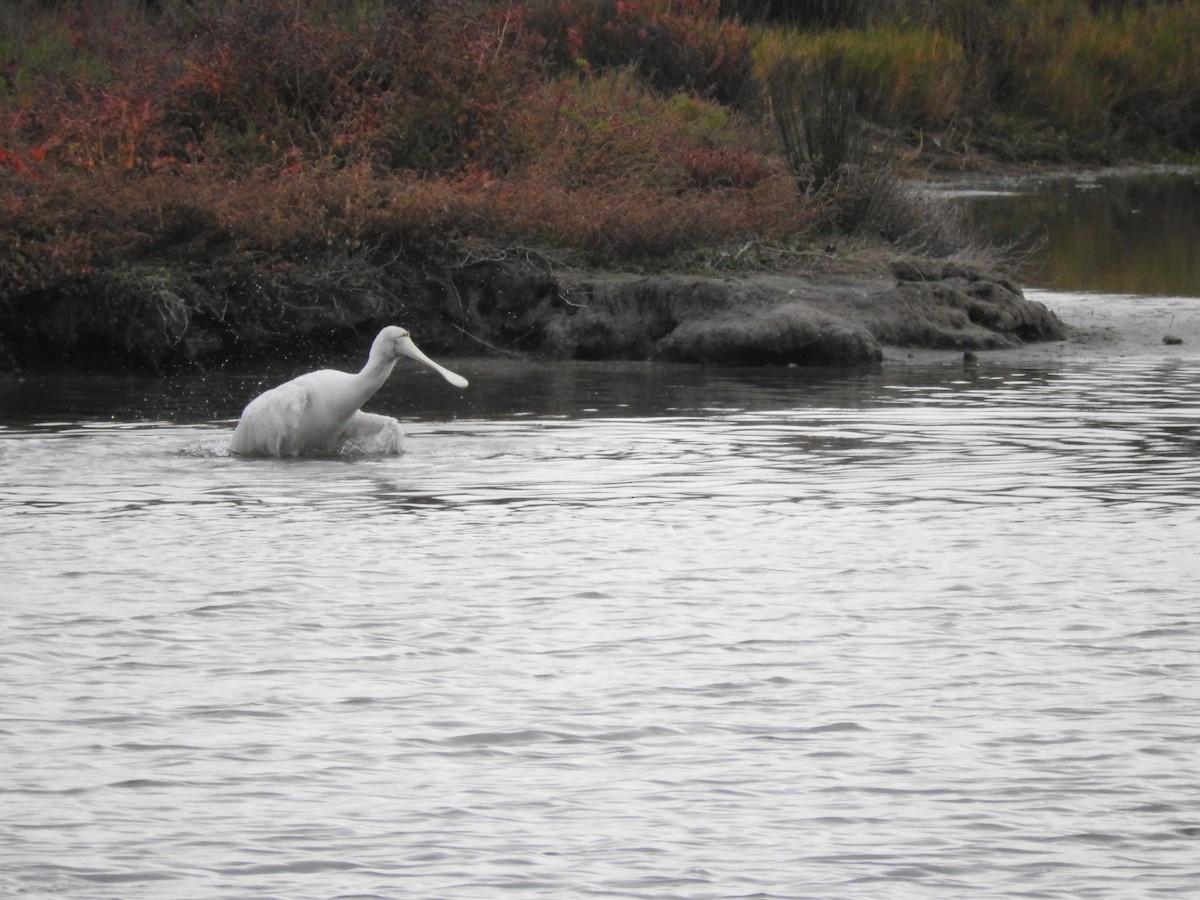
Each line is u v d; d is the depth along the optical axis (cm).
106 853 2405
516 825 2489
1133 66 16600
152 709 2916
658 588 3612
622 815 2520
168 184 7562
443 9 8938
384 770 2672
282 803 2559
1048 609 3456
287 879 2334
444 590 3600
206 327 7194
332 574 3722
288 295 7294
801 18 15175
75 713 2898
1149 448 5122
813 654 3186
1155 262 10062
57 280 7012
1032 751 2734
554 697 2970
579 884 2320
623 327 7375
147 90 8669
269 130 8381
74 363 7088
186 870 2356
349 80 8731
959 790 2597
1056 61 16262
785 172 8950
